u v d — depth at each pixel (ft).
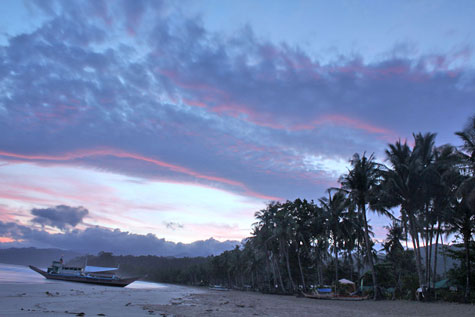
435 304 106.42
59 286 198.39
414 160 123.65
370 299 138.10
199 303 111.14
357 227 176.55
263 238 240.94
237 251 396.78
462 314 78.69
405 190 123.24
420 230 130.00
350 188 144.97
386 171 132.26
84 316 58.80
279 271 240.73
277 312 81.97
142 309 80.28
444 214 118.01
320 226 194.08
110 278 272.31
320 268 206.69
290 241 226.99
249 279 425.28
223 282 529.04
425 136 130.11
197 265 617.21
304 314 77.77
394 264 185.16
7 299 93.56
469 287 112.16
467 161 102.78
